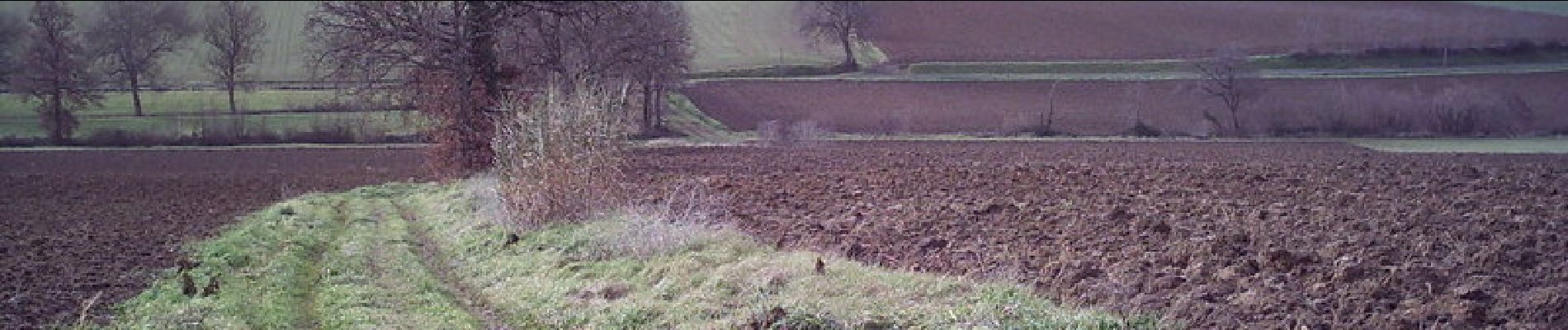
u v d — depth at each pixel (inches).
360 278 755.4
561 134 968.3
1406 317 500.7
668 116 3029.0
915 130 2859.3
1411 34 3595.0
